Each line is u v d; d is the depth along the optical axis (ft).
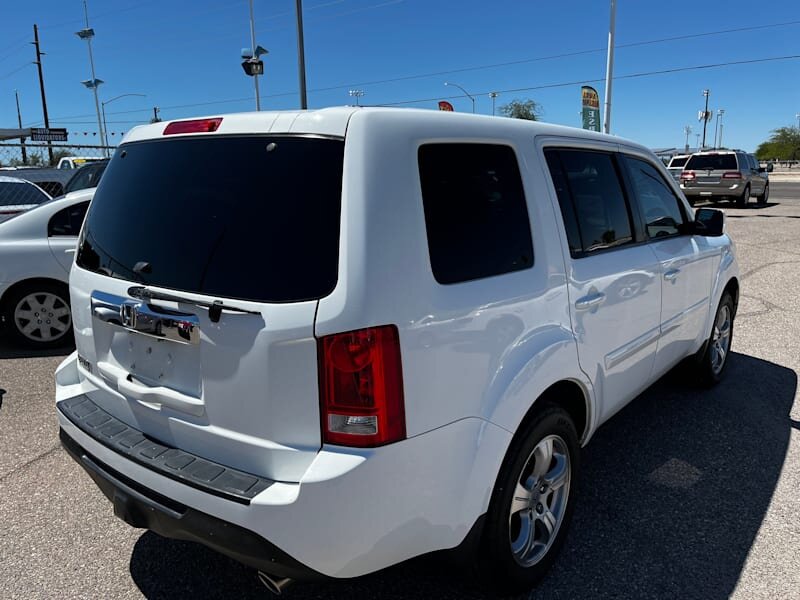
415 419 6.72
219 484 6.73
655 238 12.26
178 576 9.27
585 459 12.69
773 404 15.44
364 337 6.29
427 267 6.92
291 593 8.87
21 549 9.92
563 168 9.67
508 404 7.70
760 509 10.84
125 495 7.48
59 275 20.22
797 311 24.47
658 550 9.73
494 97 120.26
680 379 16.40
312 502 6.25
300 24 55.31
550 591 8.84
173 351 7.45
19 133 82.58
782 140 270.46
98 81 117.19
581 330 9.31
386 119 7.01
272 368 6.48
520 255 8.31
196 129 7.87
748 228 51.96
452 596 8.74
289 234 6.68
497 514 7.88
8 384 17.29
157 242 7.72
